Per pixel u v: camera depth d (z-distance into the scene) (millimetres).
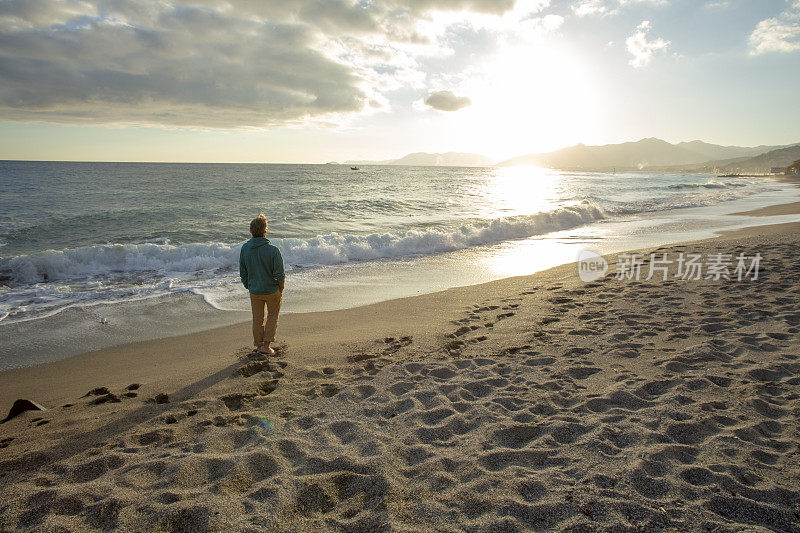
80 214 18656
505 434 3133
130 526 2213
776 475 2488
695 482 2441
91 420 3650
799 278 7238
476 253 12664
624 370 4215
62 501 2461
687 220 19188
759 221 18000
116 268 10266
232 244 12836
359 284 9180
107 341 6051
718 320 5535
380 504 2359
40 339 6105
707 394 3564
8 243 12938
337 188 37969
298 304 7711
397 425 3346
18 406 3904
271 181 47188
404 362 4809
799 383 3682
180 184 39188
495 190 38000
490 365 4570
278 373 4617
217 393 4148
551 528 2113
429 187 41469
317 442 3123
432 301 7719
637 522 2117
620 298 7008
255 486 2580
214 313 7301
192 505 2363
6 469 2930
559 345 5062
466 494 2418
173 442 3250
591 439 2934
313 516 2297
